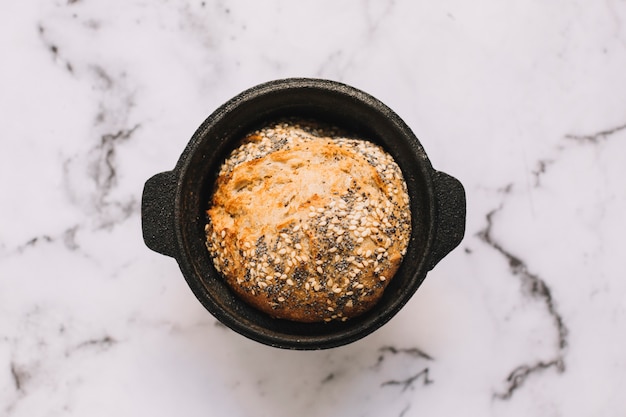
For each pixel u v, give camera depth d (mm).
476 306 575
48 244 562
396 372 571
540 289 577
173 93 562
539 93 576
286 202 474
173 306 565
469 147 571
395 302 471
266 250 471
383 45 568
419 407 570
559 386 577
